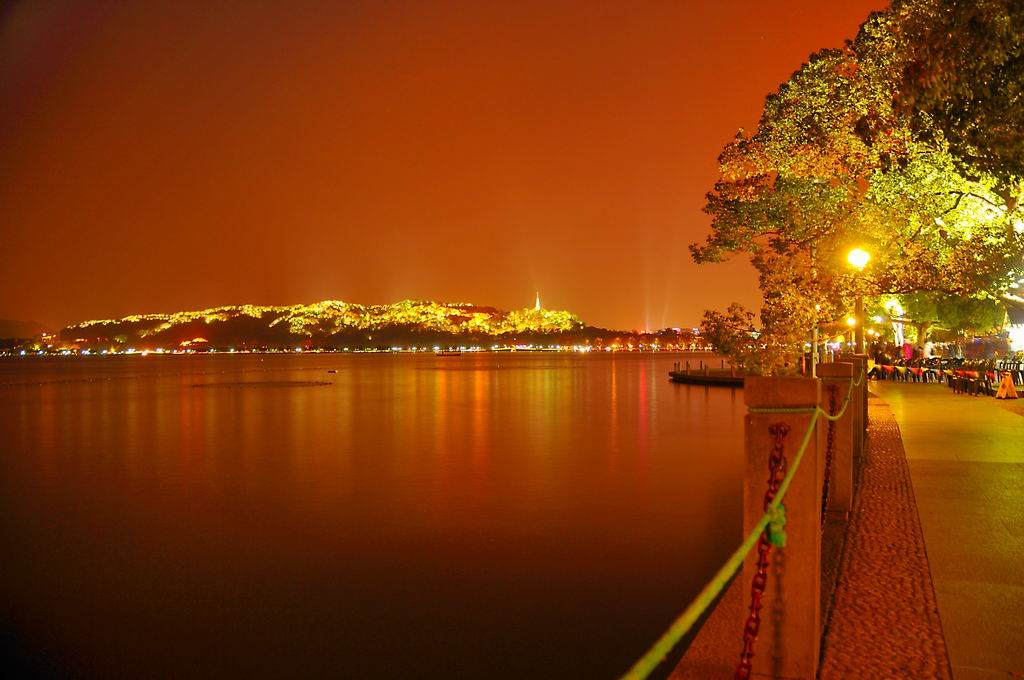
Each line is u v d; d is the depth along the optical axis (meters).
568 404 42.88
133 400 51.19
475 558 11.46
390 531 13.12
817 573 4.95
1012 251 16.17
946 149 11.74
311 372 111.31
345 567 11.14
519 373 98.06
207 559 11.66
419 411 39.28
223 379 87.25
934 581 7.14
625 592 9.94
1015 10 8.46
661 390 55.59
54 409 43.53
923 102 9.99
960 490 11.17
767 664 5.03
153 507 15.52
